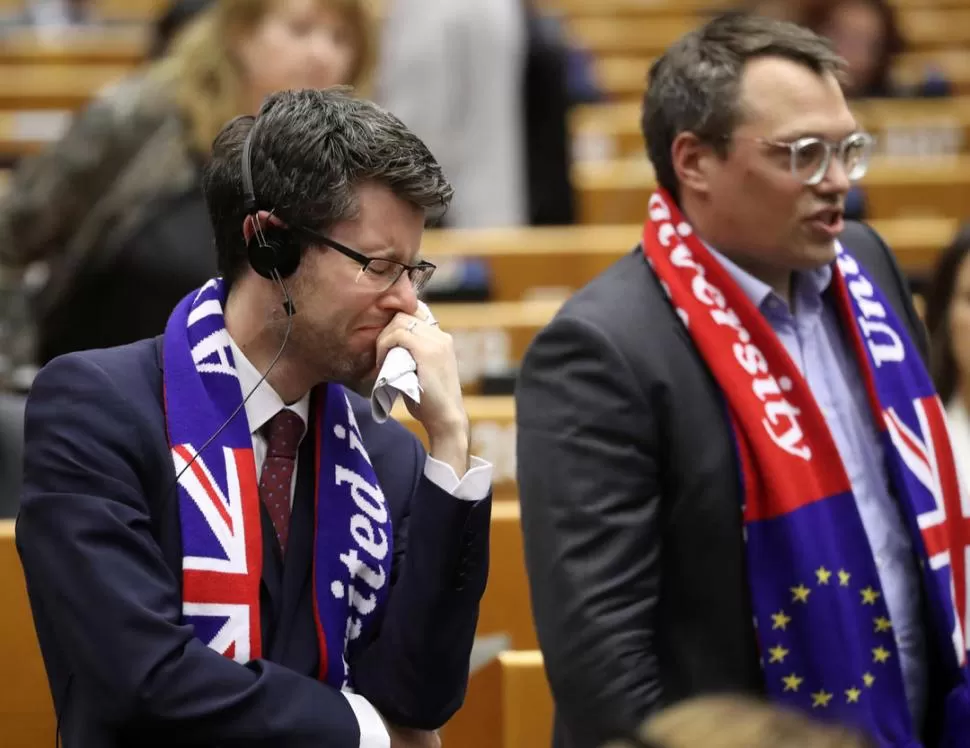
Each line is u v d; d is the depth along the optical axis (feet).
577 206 86.74
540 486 30.42
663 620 30.58
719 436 30.45
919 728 31.86
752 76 31.24
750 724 14.01
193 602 23.48
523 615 41.11
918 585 31.99
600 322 30.73
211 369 24.54
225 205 24.75
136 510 23.59
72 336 49.78
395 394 24.43
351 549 24.88
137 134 48.83
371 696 24.68
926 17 146.00
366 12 50.42
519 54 82.58
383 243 24.11
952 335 41.96
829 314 33.32
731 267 32.07
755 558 30.17
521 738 35.47
